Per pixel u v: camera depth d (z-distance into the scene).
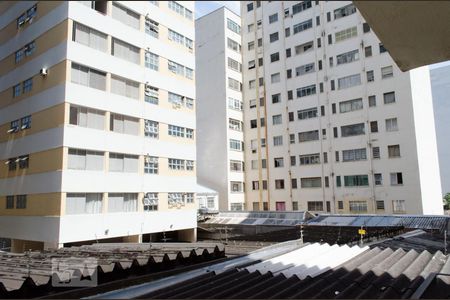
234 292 3.79
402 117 18.08
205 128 25.27
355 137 20.17
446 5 3.27
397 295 4.01
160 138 13.44
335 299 3.73
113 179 11.36
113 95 11.03
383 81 19.16
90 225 10.59
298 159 23.16
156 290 3.74
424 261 6.02
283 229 14.92
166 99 13.80
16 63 9.61
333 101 21.48
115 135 11.30
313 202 22.19
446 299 4.00
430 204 16.42
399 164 18.03
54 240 9.65
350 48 20.88
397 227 11.84
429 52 4.37
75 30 9.55
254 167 25.34
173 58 14.08
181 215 14.38
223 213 18.84
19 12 9.68
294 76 23.72
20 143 9.62
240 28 26.66
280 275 4.58
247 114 26.03
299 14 23.77
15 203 9.45
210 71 25.53
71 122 9.80
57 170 9.69
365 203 19.38
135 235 12.10
